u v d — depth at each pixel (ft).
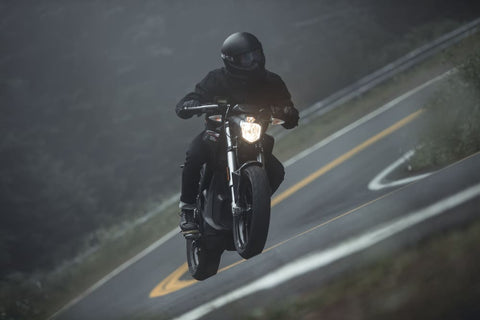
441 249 38.50
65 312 141.18
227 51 63.00
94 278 182.80
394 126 199.52
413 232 49.80
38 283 191.62
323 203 129.49
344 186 140.97
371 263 42.98
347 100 286.46
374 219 66.08
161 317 73.05
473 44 262.67
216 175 65.62
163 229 196.75
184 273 118.01
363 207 82.43
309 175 178.09
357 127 228.22
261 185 58.75
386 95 268.21
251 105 62.28
